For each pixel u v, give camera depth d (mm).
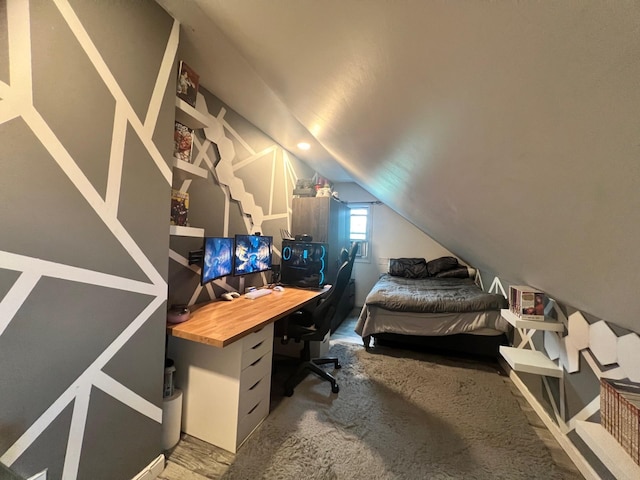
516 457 1431
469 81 440
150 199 1209
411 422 1681
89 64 976
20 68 812
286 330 2064
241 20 961
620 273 695
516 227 905
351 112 997
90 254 997
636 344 1093
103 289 1040
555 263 953
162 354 1286
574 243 715
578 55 292
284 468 1318
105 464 1062
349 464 1350
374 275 4891
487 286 3404
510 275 1898
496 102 443
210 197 2057
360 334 2840
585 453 1351
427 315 2688
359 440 1516
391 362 2537
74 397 962
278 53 966
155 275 1238
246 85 1880
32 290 852
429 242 4637
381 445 1483
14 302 816
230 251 2021
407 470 1328
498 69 378
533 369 1624
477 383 2178
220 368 1470
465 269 4223
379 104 760
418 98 595
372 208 4906
